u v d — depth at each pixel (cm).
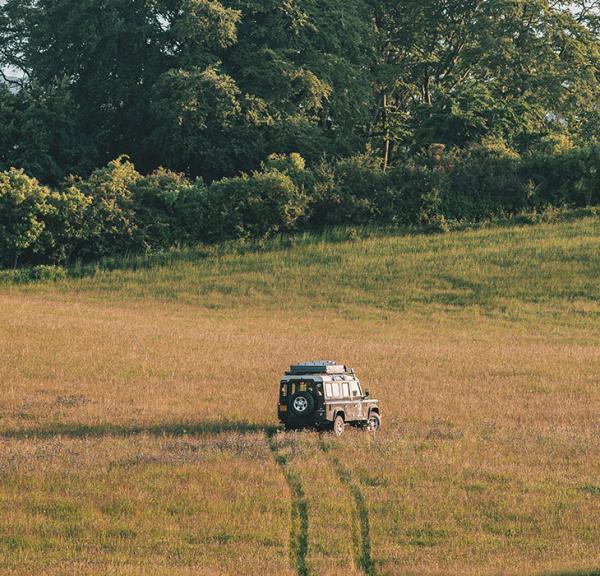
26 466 3281
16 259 9525
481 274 9200
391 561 2441
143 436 3828
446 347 6681
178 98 10600
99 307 8244
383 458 3475
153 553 2500
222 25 10912
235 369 5566
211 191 10294
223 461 3353
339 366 4100
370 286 9006
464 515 2831
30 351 5847
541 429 4112
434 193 10681
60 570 2327
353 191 10744
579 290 8775
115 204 9912
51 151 11138
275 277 9275
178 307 8406
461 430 4062
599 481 3206
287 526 2712
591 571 2277
